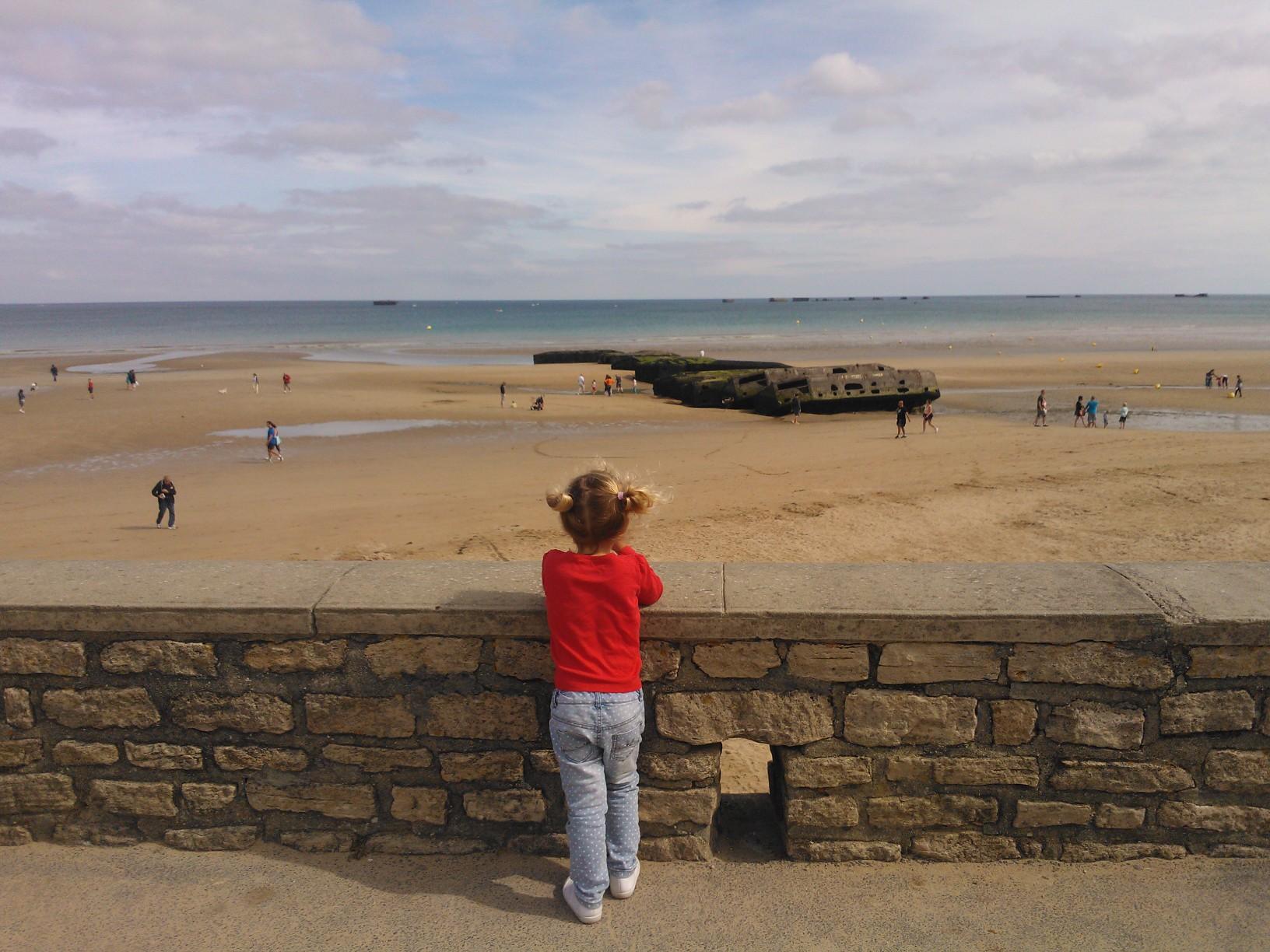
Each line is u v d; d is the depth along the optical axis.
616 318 176.88
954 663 2.78
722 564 3.23
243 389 43.50
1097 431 28.28
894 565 3.20
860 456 24.12
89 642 2.97
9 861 3.02
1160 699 2.78
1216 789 2.83
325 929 2.67
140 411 35.00
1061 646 2.75
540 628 2.82
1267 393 40.44
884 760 2.86
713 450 26.16
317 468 23.55
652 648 2.83
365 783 3.01
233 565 3.31
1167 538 14.08
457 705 2.93
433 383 47.94
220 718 3.00
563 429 31.53
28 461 24.88
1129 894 2.76
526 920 2.70
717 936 2.61
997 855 2.91
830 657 2.80
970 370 53.62
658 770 2.91
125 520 17.77
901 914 2.69
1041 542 14.18
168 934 2.65
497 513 17.72
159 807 3.07
